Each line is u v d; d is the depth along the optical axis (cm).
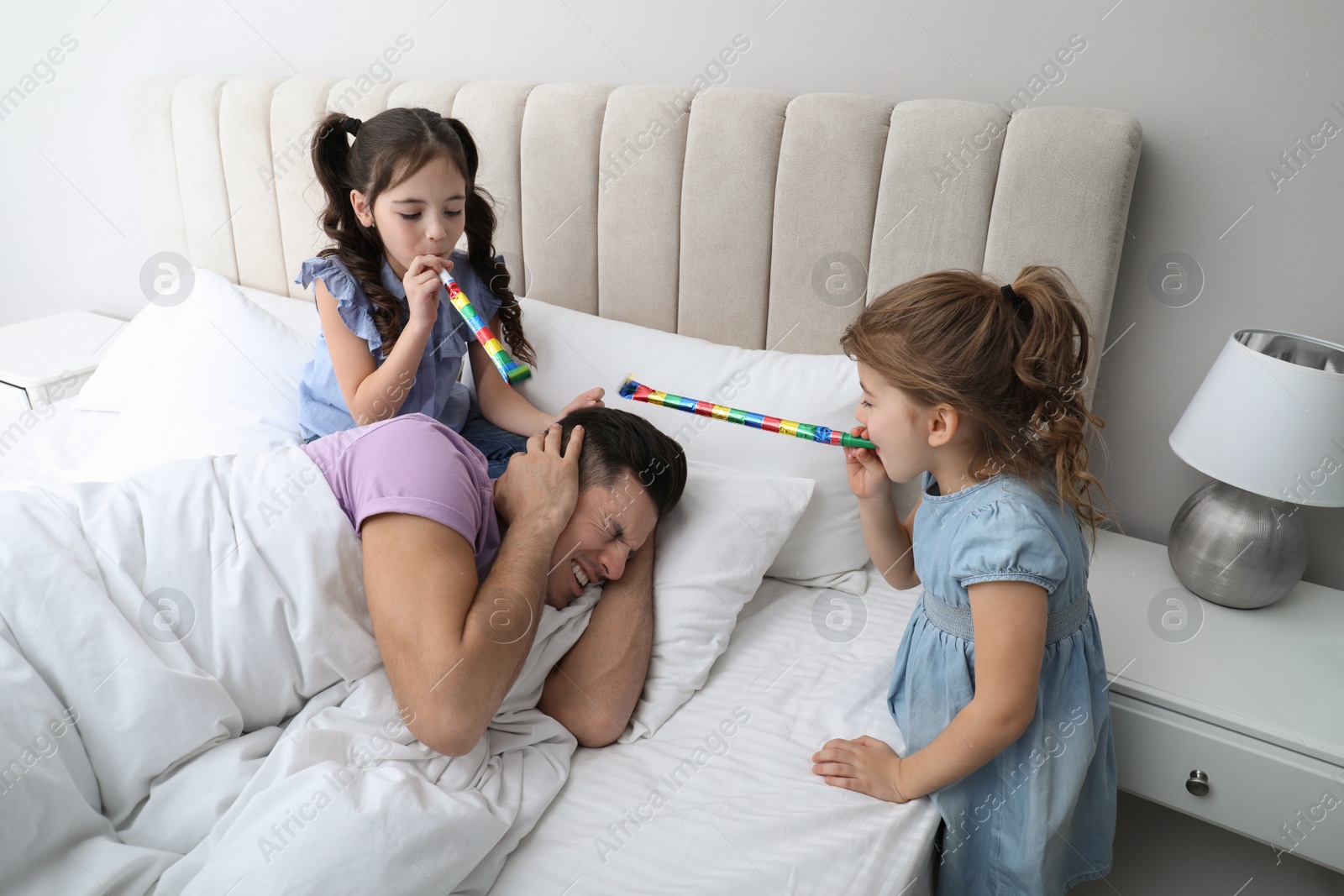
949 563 94
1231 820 113
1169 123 127
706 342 150
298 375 156
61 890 77
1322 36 115
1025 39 131
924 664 101
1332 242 122
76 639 84
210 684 88
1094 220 123
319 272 138
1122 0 124
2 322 285
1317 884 132
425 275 129
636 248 159
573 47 169
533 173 165
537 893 87
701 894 85
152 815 86
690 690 114
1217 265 130
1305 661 118
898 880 89
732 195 147
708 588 119
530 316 161
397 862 79
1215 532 125
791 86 151
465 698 87
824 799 97
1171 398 139
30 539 87
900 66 141
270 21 202
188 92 202
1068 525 95
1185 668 117
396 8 185
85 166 243
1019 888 99
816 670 118
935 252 135
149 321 192
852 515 136
